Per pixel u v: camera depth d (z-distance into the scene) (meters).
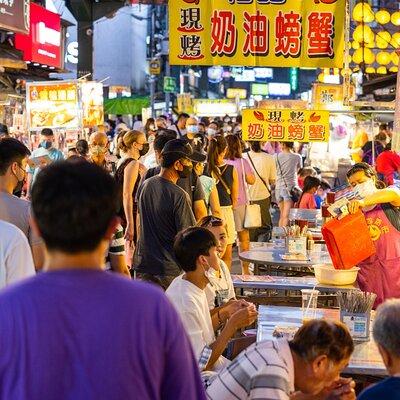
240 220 14.07
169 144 9.11
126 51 61.78
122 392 3.13
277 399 4.64
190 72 67.44
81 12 23.95
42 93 17.42
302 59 12.96
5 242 5.34
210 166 12.60
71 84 17.34
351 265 8.40
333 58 12.92
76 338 3.12
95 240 3.23
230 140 14.02
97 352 3.12
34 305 3.13
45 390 3.10
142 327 3.18
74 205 3.18
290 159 18.34
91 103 17.89
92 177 3.23
